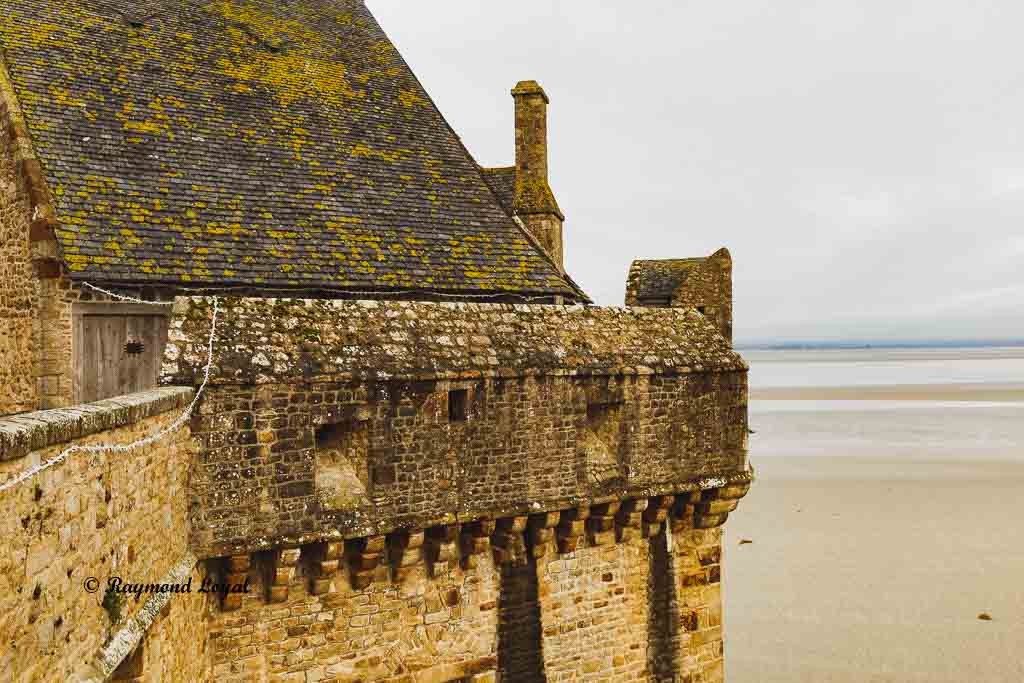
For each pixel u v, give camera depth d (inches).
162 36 697.6
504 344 522.9
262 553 437.4
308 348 452.1
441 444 485.1
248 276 570.9
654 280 828.0
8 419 230.8
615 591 573.9
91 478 268.5
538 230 861.2
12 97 577.0
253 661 439.5
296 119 700.7
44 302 540.1
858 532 1342.3
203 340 426.0
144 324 565.6
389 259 627.5
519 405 516.4
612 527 561.9
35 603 222.7
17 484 210.7
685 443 587.2
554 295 661.9
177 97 661.9
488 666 520.7
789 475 1806.1
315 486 444.1
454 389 490.6
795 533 1341.0
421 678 494.9
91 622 266.7
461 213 695.7
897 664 871.1
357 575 466.6
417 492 476.1
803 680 839.7
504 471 510.3
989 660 876.0
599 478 548.7
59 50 641.0
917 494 1609.3
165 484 363.3
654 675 590.6
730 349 623.2
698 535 609.6
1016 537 1307.8
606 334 573.0
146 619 312.5
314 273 591.5
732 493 601.9
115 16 689.6
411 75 804.6
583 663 559.2
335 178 671.1
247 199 622.8
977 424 2728.8
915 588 1085.1
